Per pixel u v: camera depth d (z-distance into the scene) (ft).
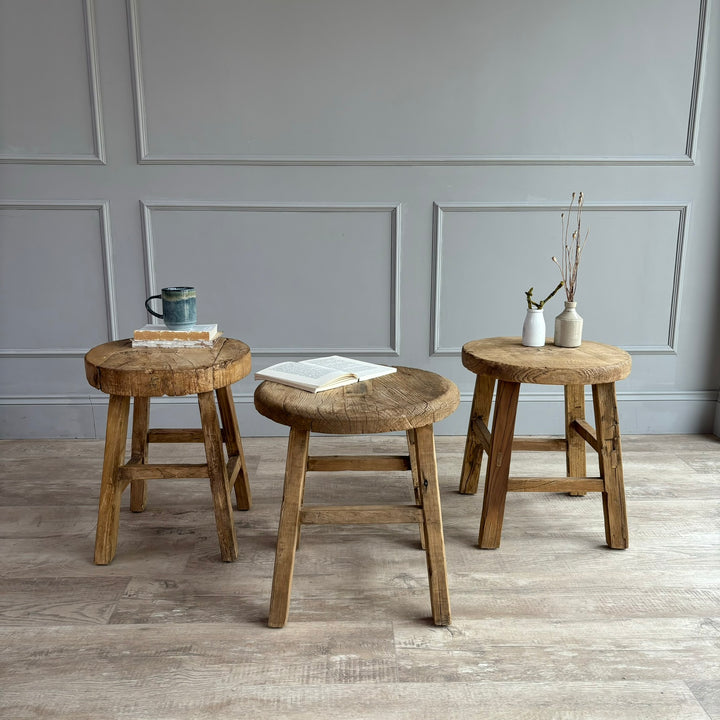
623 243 8.54
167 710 3.96
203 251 8.43
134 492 6.58
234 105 8.05
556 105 8.16
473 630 4.71
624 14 7.95
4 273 8.39
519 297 8.67
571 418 6.67
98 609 4.96
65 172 8.14
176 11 7.80
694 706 3.99
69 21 7.77
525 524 6.39
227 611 4.95
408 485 7.34
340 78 8.04
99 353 5.71
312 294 8.63
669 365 8.91
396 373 5.44
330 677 4.24
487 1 7.89
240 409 8.84
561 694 4.09
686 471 7.70
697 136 8.26
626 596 5.15
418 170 8.29
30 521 6.42
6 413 8.70
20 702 4.01
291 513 4.66
